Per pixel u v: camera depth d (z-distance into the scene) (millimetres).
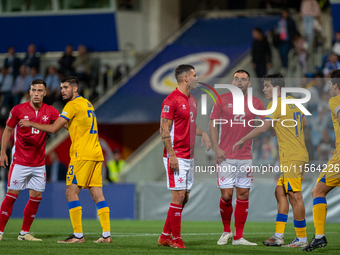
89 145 21469
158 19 70938
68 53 63531
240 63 56781
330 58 48781
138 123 59719
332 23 59875
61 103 58656
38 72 64625
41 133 23125
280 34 55156
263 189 40281
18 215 44000
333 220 38969
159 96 56781
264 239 24578
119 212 43156
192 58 62750
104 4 69312
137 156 49469
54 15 71125
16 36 72938
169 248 19844
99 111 56531
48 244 20859
